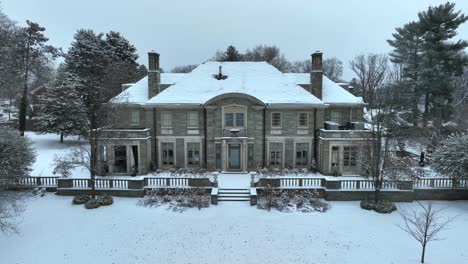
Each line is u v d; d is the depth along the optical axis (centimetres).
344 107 3697
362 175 3119
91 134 2614
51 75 6838
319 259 1809
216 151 3412
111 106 3166
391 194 2641
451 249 1917
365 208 2497
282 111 3403
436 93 4925
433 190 2672
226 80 3625
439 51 4850
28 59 5616
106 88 4334
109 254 1850
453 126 4362
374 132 2680
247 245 1958
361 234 2105
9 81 4188
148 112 3425
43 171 3309
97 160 2766
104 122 2983
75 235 2070
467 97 5362
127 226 2198
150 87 3581
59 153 4041
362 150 3092
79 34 6231
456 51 4834
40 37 5638
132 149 3350
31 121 5762
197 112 3406
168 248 1920
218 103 3322
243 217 2345
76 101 4472
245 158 3359
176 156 3466
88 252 1872
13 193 2408
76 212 2408
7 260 1778
